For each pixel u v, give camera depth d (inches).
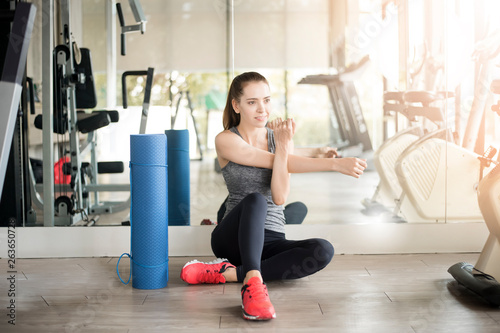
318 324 63.1
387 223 102.3
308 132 147.8
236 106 82.7
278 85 151.9
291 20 154.3
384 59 121.3
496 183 75.5
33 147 103.7
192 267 79.6
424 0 112.3
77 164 107.4
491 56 107.3
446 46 109.4
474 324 62.9
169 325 63.0
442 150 108.0
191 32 134.1
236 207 77.0
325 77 148.1
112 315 66.7
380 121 120.2
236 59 144.6
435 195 106.2
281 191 78.1
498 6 107.0
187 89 131.8
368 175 112.9
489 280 72.4
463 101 108.7
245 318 64.9
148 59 121.0
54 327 62.3
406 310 68.1
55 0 107.0
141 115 117.6
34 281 83.0
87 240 100.3
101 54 113.4
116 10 115.2
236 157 80.5
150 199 77.7
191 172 112.5
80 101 110.8
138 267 78.2
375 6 124.2
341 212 108.0
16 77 55.8
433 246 102.0
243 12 146.4
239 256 80.0
